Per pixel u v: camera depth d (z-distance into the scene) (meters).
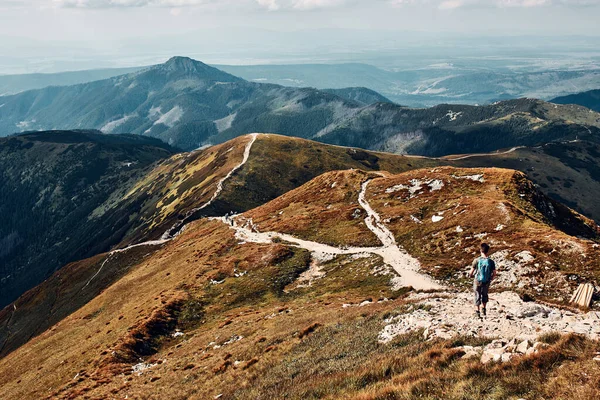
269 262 68.62
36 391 50.09
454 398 12.26
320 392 16.75
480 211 59.59
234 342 38.16
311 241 75.44
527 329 17.84
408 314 24.48
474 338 17.33
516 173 76.75
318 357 22.89
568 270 39.06
